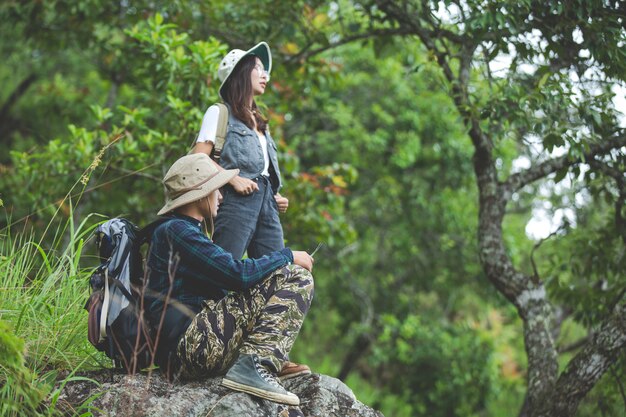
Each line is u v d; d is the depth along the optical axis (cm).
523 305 568
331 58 1146
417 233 1254
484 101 552
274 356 331
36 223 720
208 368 334
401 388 1378
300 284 343
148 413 323
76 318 371
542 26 531
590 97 520
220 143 392
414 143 1138
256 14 726
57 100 1099
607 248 631
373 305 1355
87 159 681
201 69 612
